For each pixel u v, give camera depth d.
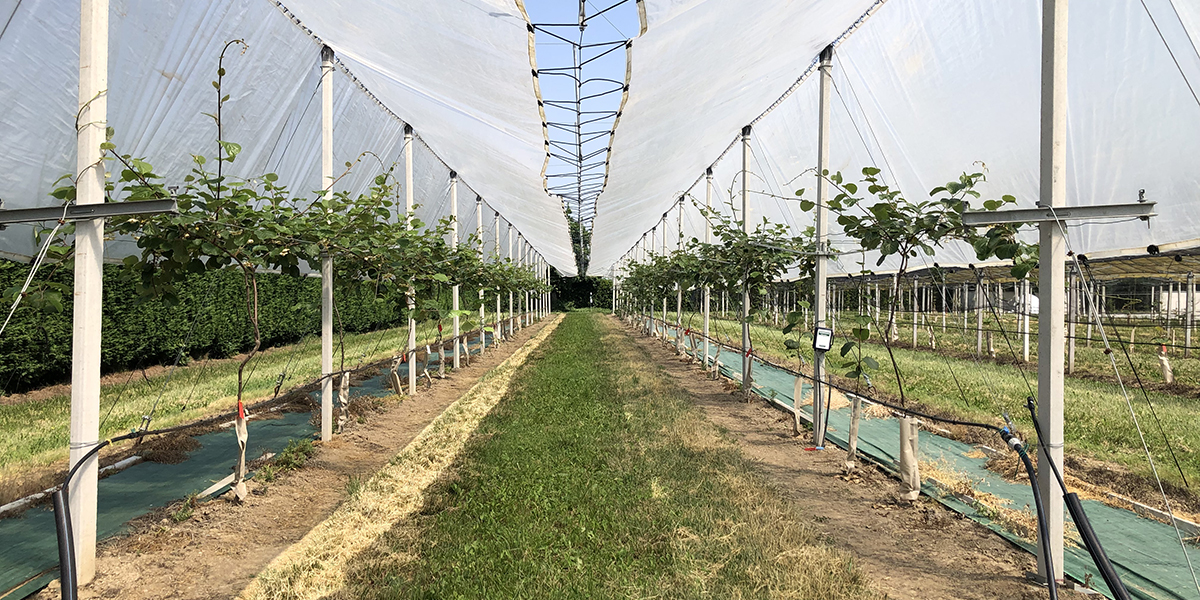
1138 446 6.36
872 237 4.82
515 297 25.50
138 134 5.27
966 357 14.91
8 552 3.85
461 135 8.36
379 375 12.22
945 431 7.09
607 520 4.29
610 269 51.22
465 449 6.20
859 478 5.39
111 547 3.89
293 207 5.22
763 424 7.60
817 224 6.58
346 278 7.04
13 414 7.74
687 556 3.70
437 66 5.52
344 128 7.84
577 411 8.00
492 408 8.36
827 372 7.00
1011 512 4.44
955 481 5.12
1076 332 17.58
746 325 9.28
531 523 4.25
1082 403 8.43
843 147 8.36
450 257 9.87
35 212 3.21
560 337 21.14
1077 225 7.60
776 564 3.60
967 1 5.66
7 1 3.72
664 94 6.02
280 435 7.03
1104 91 5.85
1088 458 5.99
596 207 14.06
